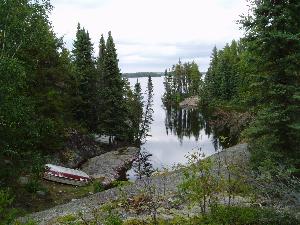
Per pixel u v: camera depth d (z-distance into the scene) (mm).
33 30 19156
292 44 16453
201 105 94125
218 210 11820
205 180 12422
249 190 14195
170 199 15227
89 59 45188
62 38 26812
